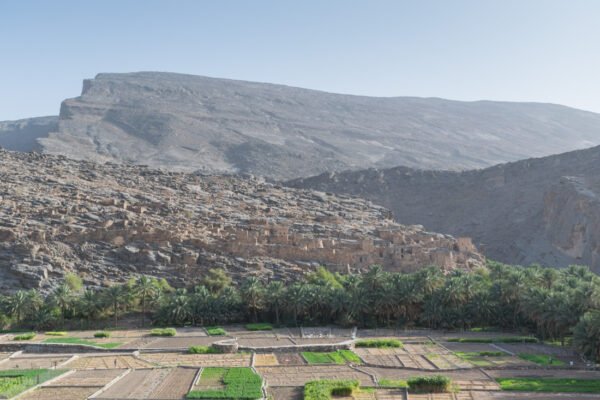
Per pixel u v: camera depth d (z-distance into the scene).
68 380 81.62
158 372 86.25
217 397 72.00
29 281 131.75
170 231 156.00
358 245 165.38
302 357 97.25
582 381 80.06
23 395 73.69
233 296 128.38
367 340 108.25
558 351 101.44
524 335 116.75
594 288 101.12
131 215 170.25
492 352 98.50
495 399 72.31
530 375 84.75
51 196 179.38
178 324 125.62
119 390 76.44
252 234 160.50
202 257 149.75
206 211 193.25
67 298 121.75
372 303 125.62
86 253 146.25
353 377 83.38
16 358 98.81
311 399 69.00
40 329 121.25
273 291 126.06
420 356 97.62
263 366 90.62
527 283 122.38
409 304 124.19
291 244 162.62
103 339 110.44
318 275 143.12
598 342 88.00
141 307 132.25
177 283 141.25
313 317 129.38
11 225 149.88
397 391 75.94
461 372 86.62
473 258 182.00
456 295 122.31
